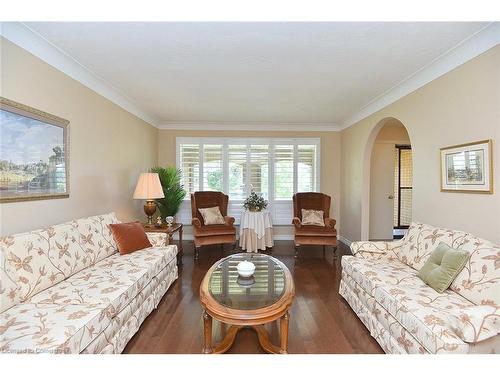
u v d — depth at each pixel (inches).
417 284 77.3
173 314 93.2
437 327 55.0
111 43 85.2
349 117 183.9
